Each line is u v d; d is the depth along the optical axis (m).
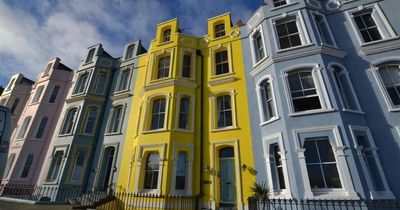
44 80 23.08
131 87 18.83
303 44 12.24
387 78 11.21
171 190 12.08
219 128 13.89
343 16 13.44
